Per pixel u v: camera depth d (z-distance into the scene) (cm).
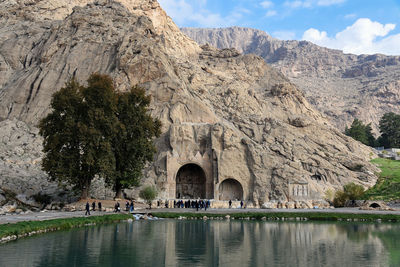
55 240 2556
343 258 2072
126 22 10519
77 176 5341
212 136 7475
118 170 5753
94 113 5234
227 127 7619
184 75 10425
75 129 5178
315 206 6594
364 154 9588
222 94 10200
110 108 5416
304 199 6950
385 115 14650
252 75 12419
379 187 7762
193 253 2172
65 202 5650
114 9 10938
